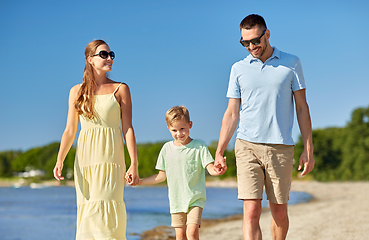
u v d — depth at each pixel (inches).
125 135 146.0
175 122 154.4
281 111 146.7
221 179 3848.4
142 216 491.2
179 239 158.7
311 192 1430.9
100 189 137.9
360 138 2561.5
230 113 154.6
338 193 1192.2
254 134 148.2
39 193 1936.5
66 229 443.5
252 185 146.9
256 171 148.6
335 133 2928.2
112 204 137.9
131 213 544.1
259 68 148.6
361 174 2493.8
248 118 149.8
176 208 157.8
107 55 145.6
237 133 154.2
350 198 797.9
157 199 1064.8
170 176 158.9
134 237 287.4
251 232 144.5
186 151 157.1
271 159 146.9
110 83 148.4
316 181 2790.4
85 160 141.6
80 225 137.2
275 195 149.5
